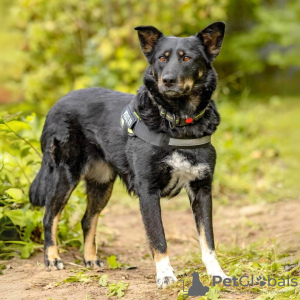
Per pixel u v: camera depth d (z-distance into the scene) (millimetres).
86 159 7777
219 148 13906
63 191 7660
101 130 7531
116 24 17078
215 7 17203
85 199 9102
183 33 17672
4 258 7824
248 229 9867
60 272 7191
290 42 21391
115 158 7379
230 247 8633
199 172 6840
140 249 9203
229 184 12820
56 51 17188
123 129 7141
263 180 13070
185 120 6680
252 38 21062
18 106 15555
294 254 7707
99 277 6832
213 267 6531
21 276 6984
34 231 8562
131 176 7227
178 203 12242
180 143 6699
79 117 7711
